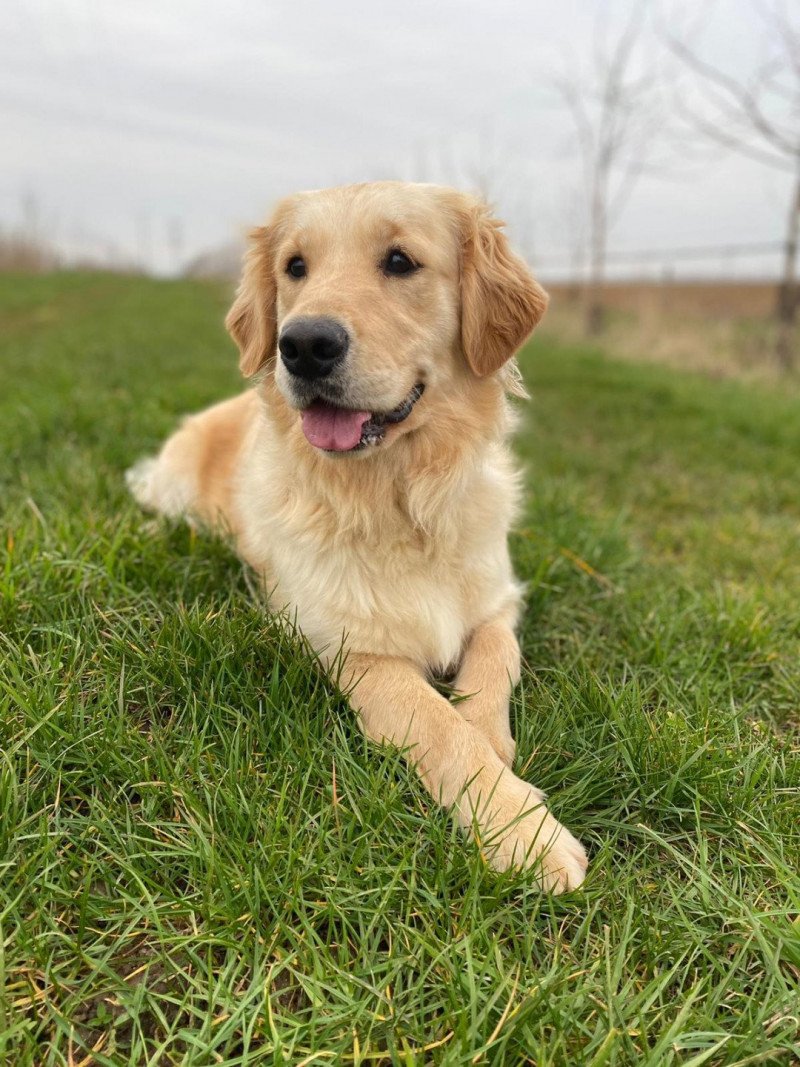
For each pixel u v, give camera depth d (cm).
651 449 130
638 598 64
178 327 312
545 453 126
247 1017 28
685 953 31
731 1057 27
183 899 32
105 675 43
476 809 37
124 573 55
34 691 40
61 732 38
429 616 50
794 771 43
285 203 60
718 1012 30
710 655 55
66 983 29
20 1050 27
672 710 47
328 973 30
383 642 49
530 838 37
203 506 74
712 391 183
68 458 85
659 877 37
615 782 41
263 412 59
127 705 43
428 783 40
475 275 55
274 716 43
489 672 48
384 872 34
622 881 35
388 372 47
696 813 38
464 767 40
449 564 53
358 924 33
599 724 45
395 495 51
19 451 86
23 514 67
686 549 83
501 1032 28
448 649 51
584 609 63
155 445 98
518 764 43
